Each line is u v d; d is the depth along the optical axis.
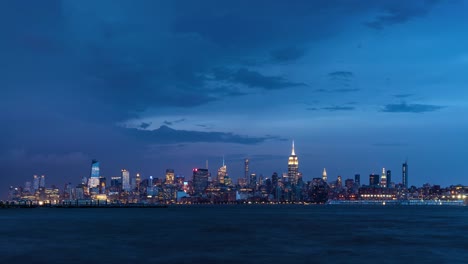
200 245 85.19
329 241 92.88
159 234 109.50
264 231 119.94
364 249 79.62
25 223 160.38
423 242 91.25
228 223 159.62
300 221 177.00
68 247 81.88
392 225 149.75
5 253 73.94
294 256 70.81
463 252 75.94
